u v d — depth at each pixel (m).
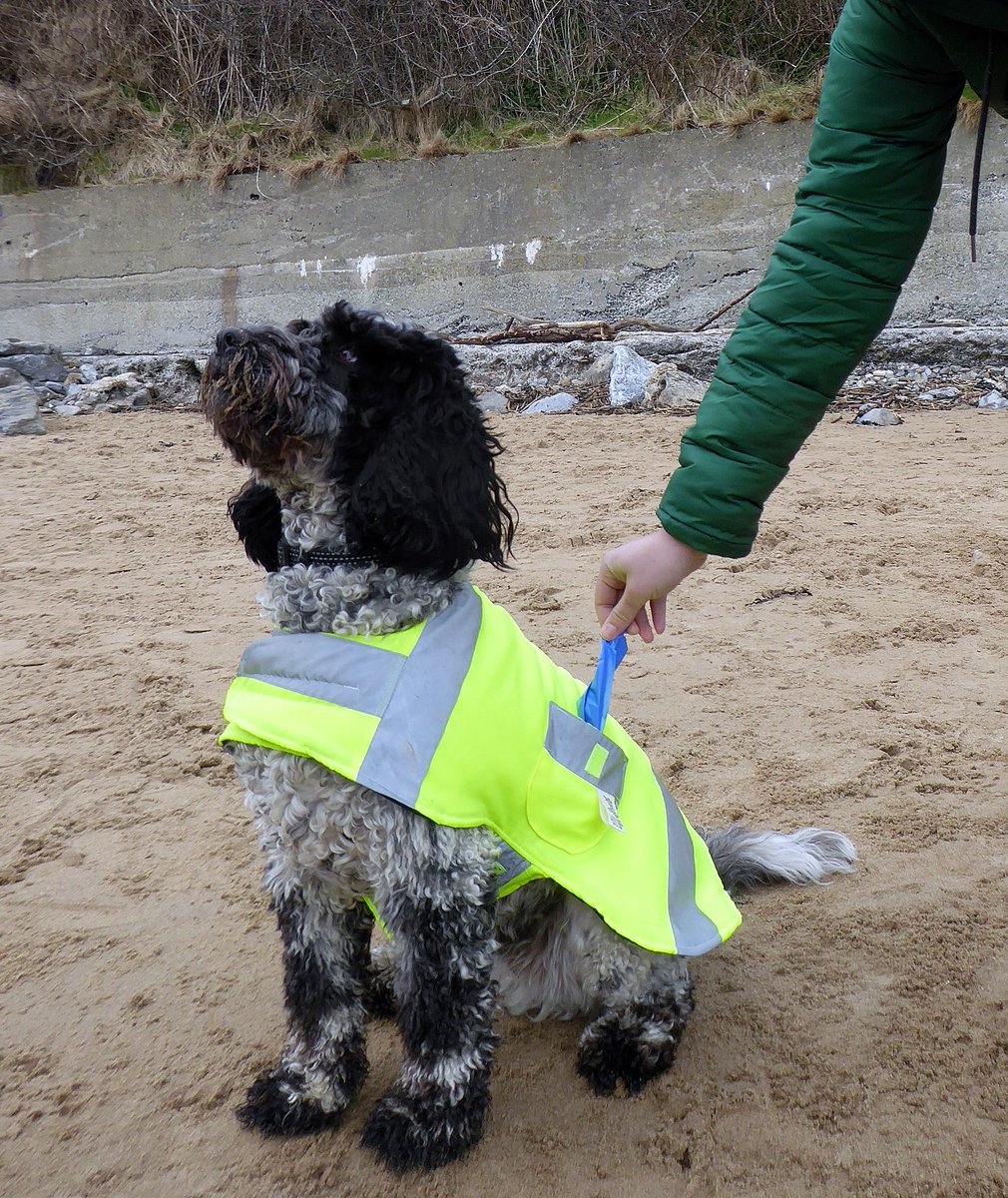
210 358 1.21
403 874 1.13
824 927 1.44
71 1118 1.21
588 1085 1.24
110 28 7.27
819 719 1.92
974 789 1.71
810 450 3.76
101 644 2.32
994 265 5.70
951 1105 1.18
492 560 1.27
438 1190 1.12
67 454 4.13
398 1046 1.31
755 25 6.80
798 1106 1.19
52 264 6.84
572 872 1.19
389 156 6.63
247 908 1.52
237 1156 1.17
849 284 1.09
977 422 4.14
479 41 6.89
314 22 7.01
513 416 4.62
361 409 1.19
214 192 6.66
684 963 1.28
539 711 1.21
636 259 6.23
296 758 1.14
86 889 1.57
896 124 1.06
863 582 2.52
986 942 1.40
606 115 6.66
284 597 1.21
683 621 2.34
